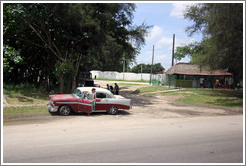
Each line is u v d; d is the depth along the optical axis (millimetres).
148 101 17797
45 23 16641
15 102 12945
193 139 7188
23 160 5062
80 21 14711
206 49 20344
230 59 18219
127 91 25781
